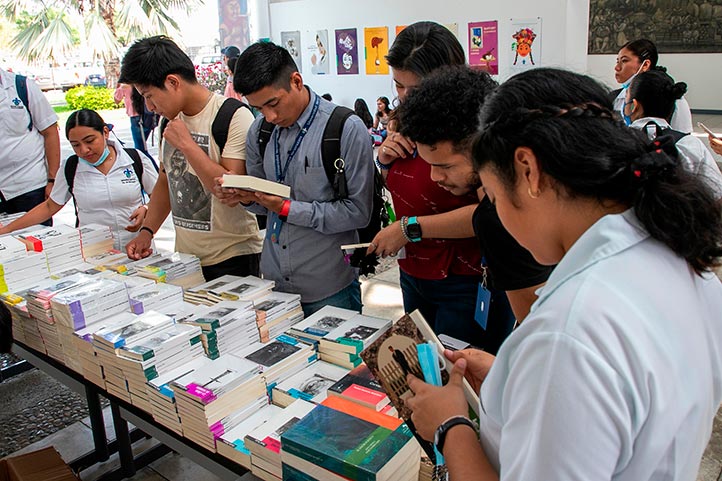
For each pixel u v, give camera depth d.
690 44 11.41
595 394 0.63
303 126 2.06
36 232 2.62
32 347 2.29
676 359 0.68
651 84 2.87
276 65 1.93
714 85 11.48
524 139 0.71
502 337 1.77
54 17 14.70
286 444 1.30
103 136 2.86
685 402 0.69
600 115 0.72
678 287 0.71
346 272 2.26
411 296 2.04
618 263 0.69
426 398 0.97
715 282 0.80
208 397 1.55
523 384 0.70
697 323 0.71
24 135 3.51
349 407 1.42
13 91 3.42
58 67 17.98
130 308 2.11
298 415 1.55
